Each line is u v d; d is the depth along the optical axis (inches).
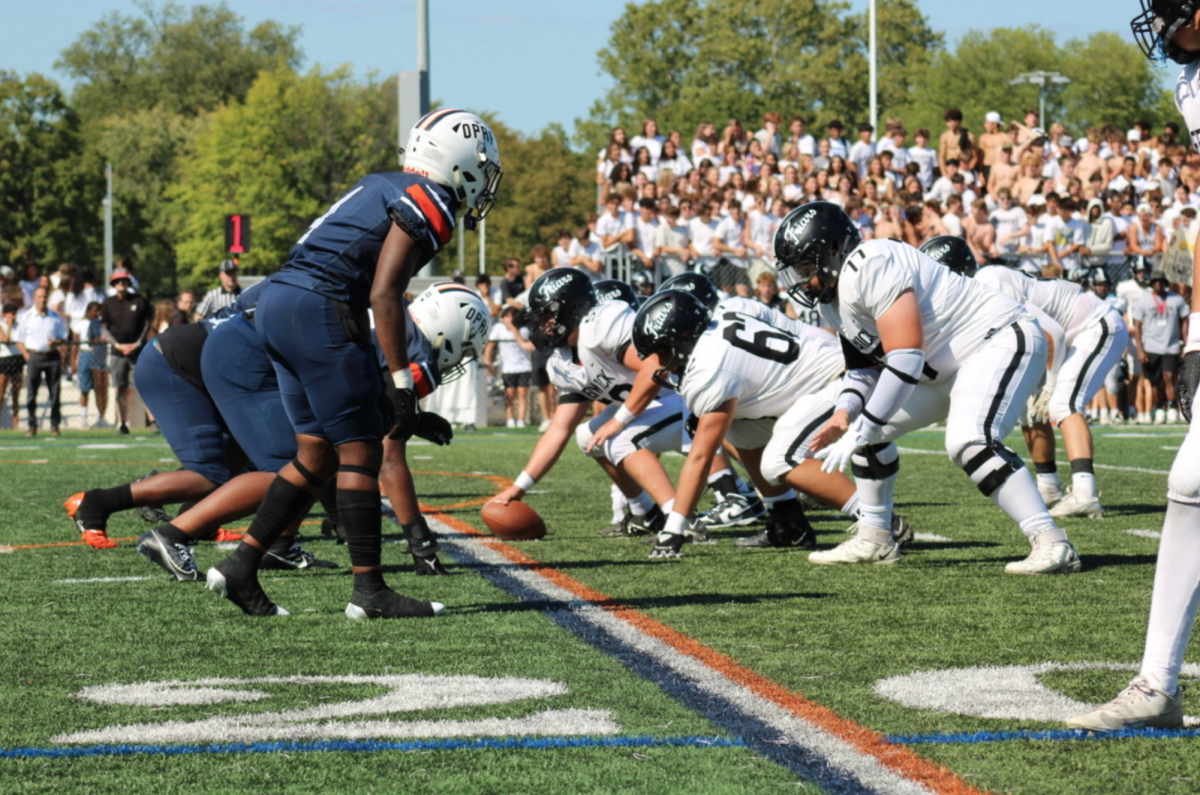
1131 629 354.0
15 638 351.9
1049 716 264.7
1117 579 438.0
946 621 367.2
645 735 253.1
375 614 378.6
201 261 4758.9
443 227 353.7
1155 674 252.2
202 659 325.4
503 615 382.3
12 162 4650.6
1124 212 1432.1
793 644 337.7
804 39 5693.9
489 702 280.1
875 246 428.5
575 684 295.4
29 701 284.5
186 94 6943.9
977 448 445.4
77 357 1475.1
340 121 4781.0
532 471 565.6
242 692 291.3
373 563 378.9
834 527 598.9
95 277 1507.1
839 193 1386.6
